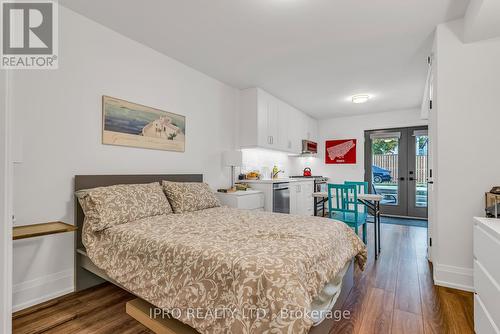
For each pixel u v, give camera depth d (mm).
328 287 1624
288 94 4555
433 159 2650
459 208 2299
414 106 5363
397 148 5863
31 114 2016
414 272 2672
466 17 2172
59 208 2160
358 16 2295
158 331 1504
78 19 2295
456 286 2279
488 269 1432
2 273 769
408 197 5730
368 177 6129
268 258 1264
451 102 2338
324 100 4926
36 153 2037
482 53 2240
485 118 2225
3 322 771
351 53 3010
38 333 1659
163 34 2627
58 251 2162
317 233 1753
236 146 4262
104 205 2035
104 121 2479
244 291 1144
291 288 1114
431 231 2965
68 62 2230
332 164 6492
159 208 2393
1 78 771
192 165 3453
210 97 3752
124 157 2664
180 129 3266
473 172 2254
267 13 2264
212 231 1804
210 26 2473
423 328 1702
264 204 4027
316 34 2598
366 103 5152
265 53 3027
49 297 2094
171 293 1434
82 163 2318
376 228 3254
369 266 2850
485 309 1469
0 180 764
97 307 1983
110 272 1780
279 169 5652
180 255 1475
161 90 3033
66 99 2217
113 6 2182
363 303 2035
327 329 1564
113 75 2559
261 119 4254
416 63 3260
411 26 2441
